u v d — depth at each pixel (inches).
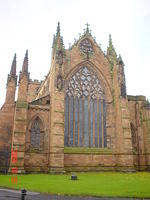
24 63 1971.0
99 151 1993.1
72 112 2049.7
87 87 2175.2
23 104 1827.0
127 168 1918.1
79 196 792.3
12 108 2046.0
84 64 2219.5
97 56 2281.0
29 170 1758.1
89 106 2124.8
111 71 2279.8
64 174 1690.5
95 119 2106.3
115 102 2156.7
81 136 2012.8
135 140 2246.6
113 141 2066.9
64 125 1982.0
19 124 1765.5
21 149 1715.1
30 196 789.2
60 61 2026.3
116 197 765.9
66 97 2064.5
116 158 2020.2
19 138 1733.5
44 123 1919.3
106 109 2181.3
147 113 2245.3
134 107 2342.5
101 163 1966.0
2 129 1961.1
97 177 1465.3
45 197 773.9
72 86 2119.8
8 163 1875.0
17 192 863.7
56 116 1852.9
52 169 1720.0
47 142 1871.3
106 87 2230.6
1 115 1998.0
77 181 1218.0
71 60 2162.9
